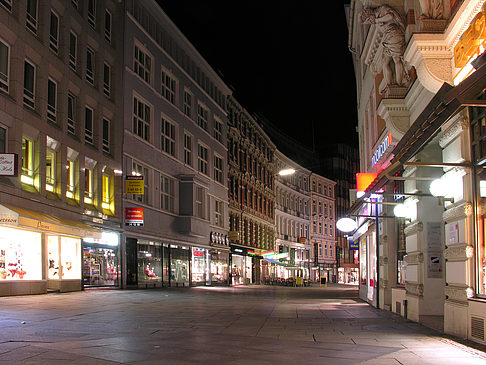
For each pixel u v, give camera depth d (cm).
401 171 1585
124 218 3095
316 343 959
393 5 1531
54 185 2439
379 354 840
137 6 3456
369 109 2356
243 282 5550
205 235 4200
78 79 2684
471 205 980
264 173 6544
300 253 7875
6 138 2066
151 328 1148
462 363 762
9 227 2028
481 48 953
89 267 2677
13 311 1446
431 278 1340
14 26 2122
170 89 3944
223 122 5075
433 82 1128
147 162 3447
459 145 1021
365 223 2248
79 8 2773
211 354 821
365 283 2428
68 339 948
